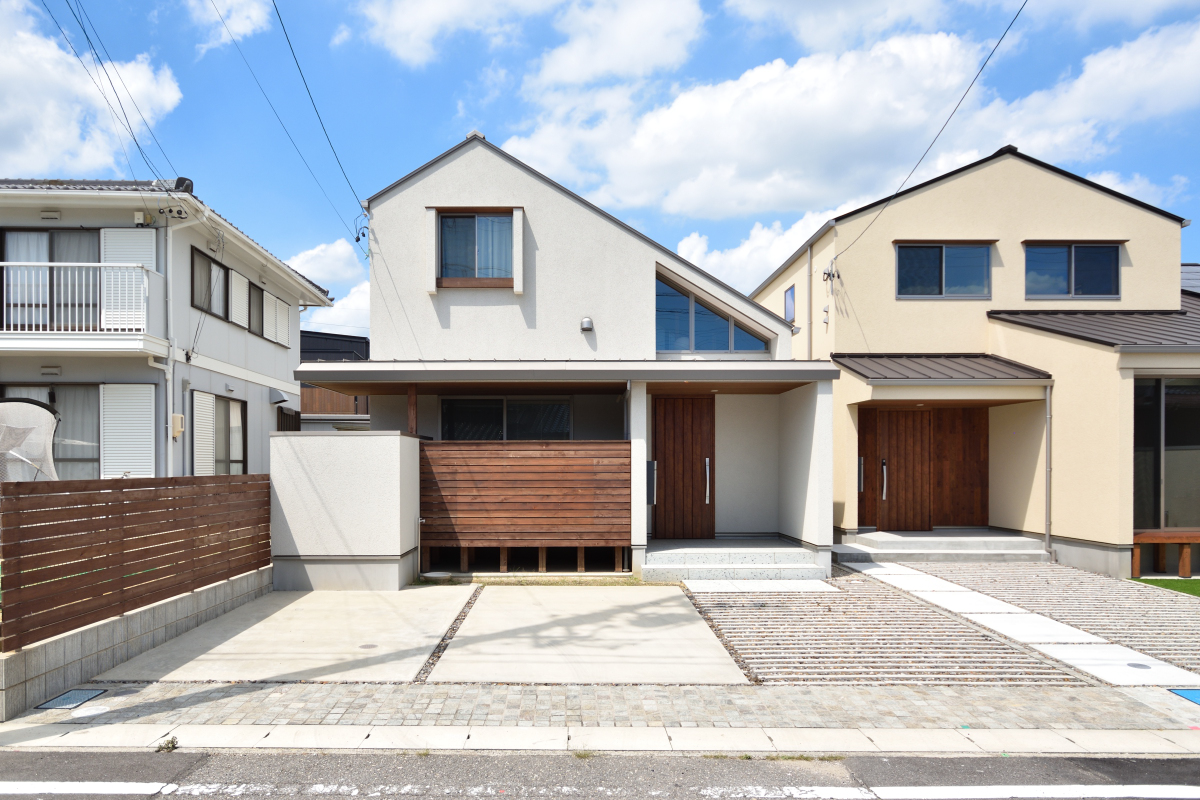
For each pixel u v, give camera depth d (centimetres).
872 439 1080
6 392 948
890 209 1123
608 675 493
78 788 326
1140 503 902
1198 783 344
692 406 986
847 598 733
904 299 1116
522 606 696
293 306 1552
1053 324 1013
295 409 1579
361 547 775
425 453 843
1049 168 1125
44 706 426
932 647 565
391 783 336
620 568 848
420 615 659
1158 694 469
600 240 955
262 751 370
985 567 912
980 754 375
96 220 970
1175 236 1124
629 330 948
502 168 954
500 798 323
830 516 838
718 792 330
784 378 822
